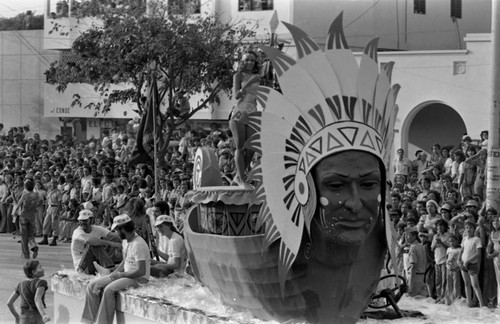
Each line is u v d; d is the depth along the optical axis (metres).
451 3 32.75
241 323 10.37
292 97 9.46
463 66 27.86
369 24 31.45
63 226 29.19
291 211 9.52
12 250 27.00
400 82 28.62
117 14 29.67
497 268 15.58
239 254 10.27
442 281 16.27
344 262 9.51
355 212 9.18
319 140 9.30
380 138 9.44
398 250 16.58
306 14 31.52
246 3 32.56
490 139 19.25
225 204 10.80
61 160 32.66
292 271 9.70
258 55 10.87
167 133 28.97
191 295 12.36
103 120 41.69
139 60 28.94
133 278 13.65
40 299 14.66
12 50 44.22
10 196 32.25
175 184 23.33
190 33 29.00
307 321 9.88
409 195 20.36
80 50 30.23
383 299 11.33
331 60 9.34
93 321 13.82
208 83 29.97
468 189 21.30
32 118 44.06
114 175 28.38
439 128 32.41
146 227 15.99
